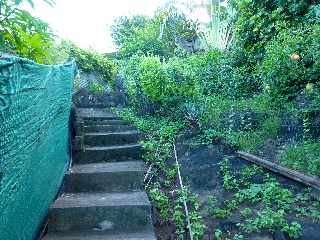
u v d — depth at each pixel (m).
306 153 5.18
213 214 4.32
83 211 4.09
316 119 5.75
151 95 8.49
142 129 7.80
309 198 4.30
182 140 7.14
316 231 3.71
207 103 8.18
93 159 6.03
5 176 2.27
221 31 12.05
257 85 8.87
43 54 3.70
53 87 3.74
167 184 5.36
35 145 2.99
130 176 5.07
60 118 4.44
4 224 2.36
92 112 8.97
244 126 6.94
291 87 5.66
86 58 10.77
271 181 4.86
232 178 5.20
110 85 11.83
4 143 2.18
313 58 4.82
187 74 8.33
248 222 4.01
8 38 3.17
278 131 6.29
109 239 3.75
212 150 6.41
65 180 4.99
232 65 9.80
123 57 14.49
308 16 5.93
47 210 3.99
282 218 3.87
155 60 9.05
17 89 2.33
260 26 7.12
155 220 4.32
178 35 15.02
